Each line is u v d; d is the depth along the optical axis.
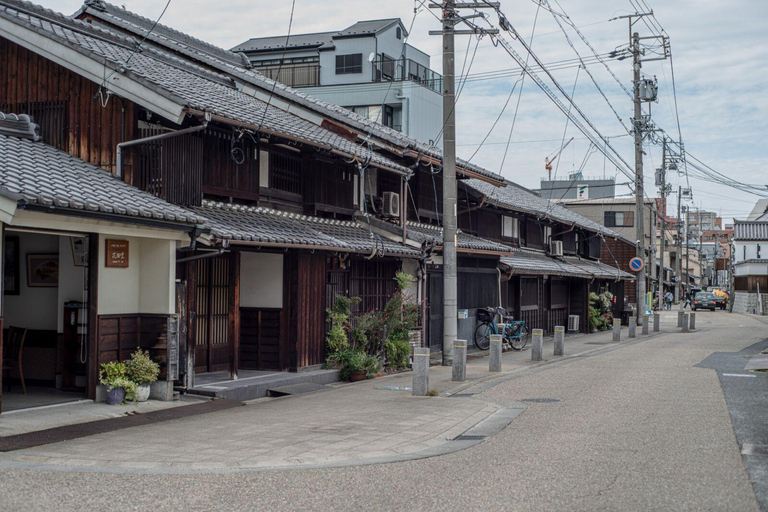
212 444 8.59
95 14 18.27
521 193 38.03
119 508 5.93
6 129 11.84
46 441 8.56
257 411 11.33
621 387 14.10
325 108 18.64
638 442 8.79
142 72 13.26
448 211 17.30
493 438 9.27
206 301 14.37
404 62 43.47
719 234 143.75
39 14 14.79
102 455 7.88
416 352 13.32
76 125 12.38
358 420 10.52
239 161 14.28
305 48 41.81
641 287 36.66
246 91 18.94
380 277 18.23
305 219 16.28
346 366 15.66
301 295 14.97
